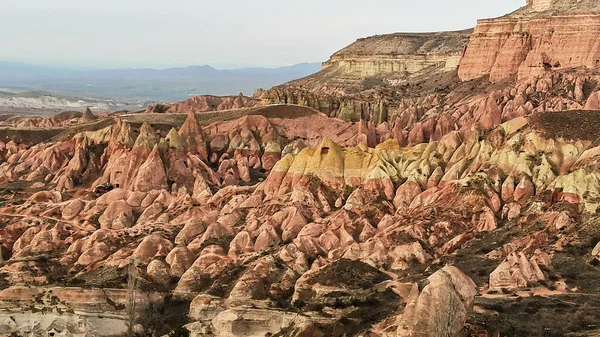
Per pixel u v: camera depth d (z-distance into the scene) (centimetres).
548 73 14538
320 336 6619
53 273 8819
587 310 6231
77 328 7956
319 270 7806
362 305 6969
